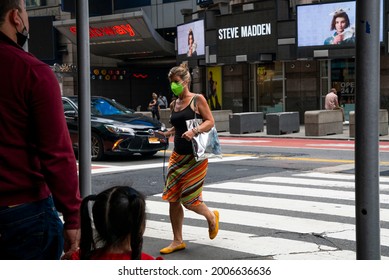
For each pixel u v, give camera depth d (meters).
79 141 5.43
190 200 6.25
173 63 42.31
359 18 2.83
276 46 28.97
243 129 24.42
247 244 6.62
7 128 2.78
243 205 8.91
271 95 31.89
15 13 2.90
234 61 30.91
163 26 41.19
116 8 43.22
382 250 6.22
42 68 2.84
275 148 18.17
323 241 6.70
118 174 12.48
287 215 8.13
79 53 5.35
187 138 6.04
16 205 2.81
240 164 14.02
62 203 2.82
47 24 42.62
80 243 2.71
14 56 2.79
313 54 27.62
